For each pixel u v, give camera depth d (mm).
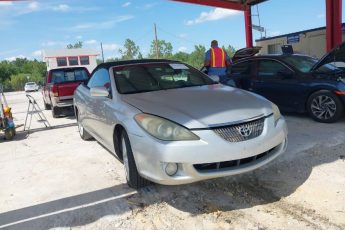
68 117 11086
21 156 6301
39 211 3895
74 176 4895
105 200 3998
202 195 3920
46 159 5926
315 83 6805
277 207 3539
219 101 4043
